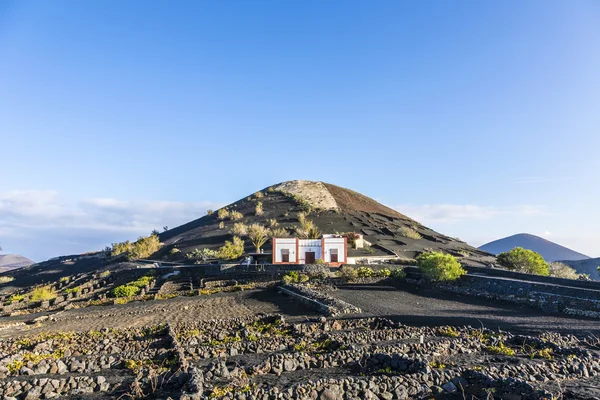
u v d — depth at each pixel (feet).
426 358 49.78
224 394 37.86
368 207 388.98
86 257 379.14
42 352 66.95
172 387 43.78
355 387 39.01
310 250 184.65
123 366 55.47
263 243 244.63
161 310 116.06
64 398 43.21
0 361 55.01
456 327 72.59
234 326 84.17
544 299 100.99
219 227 312.71
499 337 62.80
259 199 387.14
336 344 60.59
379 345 57.36
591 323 81.20
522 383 37.40
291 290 131.34
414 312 93.86
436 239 302.66
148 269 214.07
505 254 165.27
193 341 68.74
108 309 126.93
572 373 44.19
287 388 38.83
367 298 115.03
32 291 198.08
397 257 212.02
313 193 389.80
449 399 38.24
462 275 132.46
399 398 38.81
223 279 173.99
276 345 61.87
